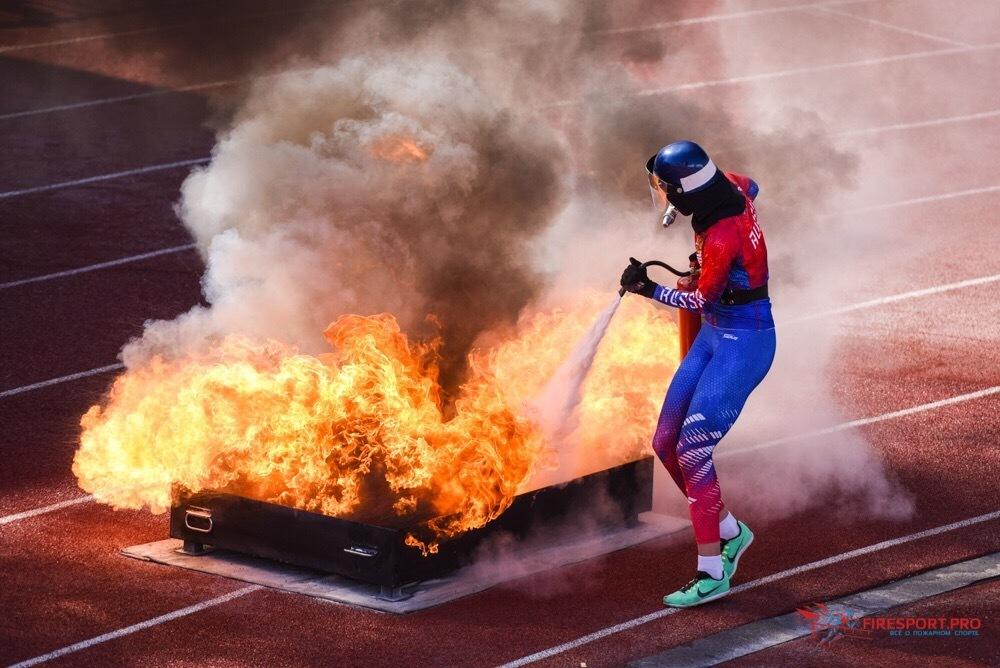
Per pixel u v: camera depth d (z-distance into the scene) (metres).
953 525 15.32
